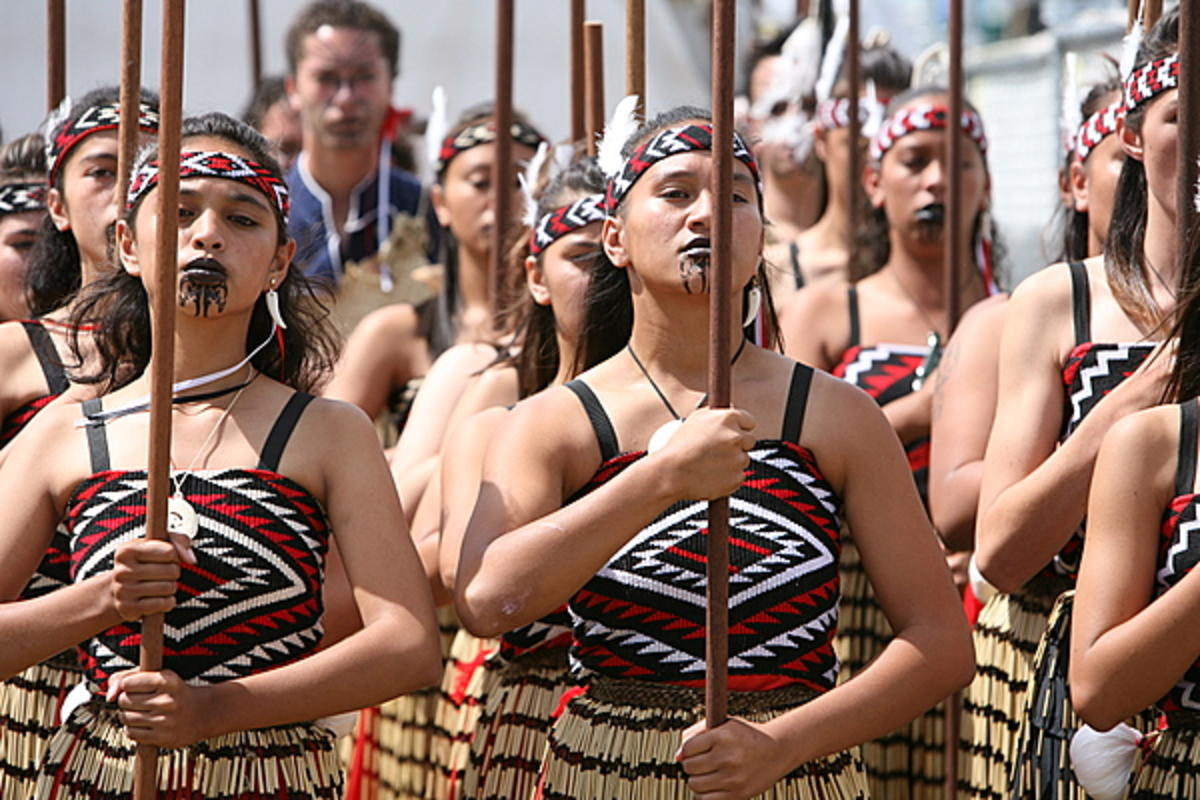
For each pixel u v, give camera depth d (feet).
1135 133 30.25
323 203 56.90
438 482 35.27
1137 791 26.07
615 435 26.78
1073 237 36.35
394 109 58.29
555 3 76.84
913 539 26.73
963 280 44.21
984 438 34.04
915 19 80.79
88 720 27.27
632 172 27.02
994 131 76.13
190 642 26.04
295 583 26.50
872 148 45.14
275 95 61.26
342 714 27.94
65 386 32.45
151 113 33.91
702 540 26.16
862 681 26.04
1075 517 28.68
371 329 45.09
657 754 26.12
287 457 26.89
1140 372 28.60
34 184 38.75
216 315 26.76
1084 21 79.56
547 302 34.68
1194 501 25.09
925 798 39.58
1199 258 26.91
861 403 27.02
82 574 26.37
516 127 46.21
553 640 32.78
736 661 25.94
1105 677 24.84
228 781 26.55
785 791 26.18
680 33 78.95
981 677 34.06
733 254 26.37
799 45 60.08
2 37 69.62
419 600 26.86
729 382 25.36
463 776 34.88
